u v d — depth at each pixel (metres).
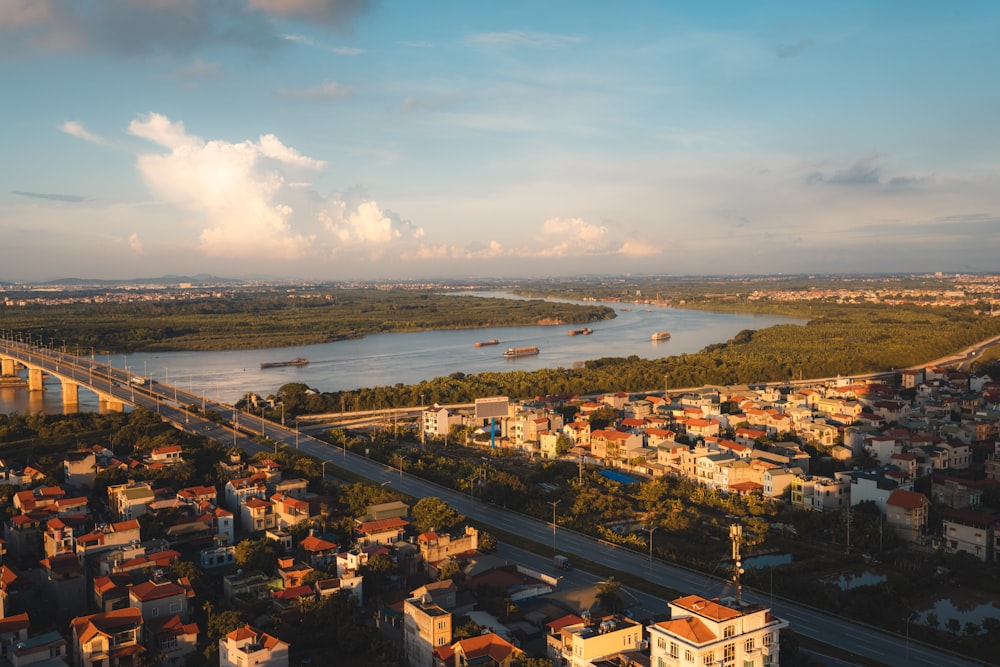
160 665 144.75
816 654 156.12
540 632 159.75
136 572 174.75
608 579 194.12
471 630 150.62
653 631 135.88
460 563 196.88
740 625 133.50
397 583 183.88
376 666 145.25
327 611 160.00
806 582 192.00
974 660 154.50
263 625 159.12
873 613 175.25
